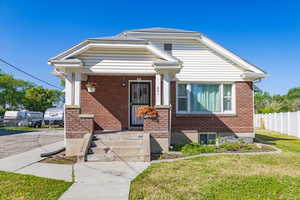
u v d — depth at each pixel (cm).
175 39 1137
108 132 912
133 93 1096
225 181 515
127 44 861
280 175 566
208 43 1126
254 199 416
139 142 805
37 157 789
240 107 1127
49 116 2773
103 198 415
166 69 864
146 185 487
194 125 1106
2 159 759
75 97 837
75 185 490
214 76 1126
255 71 1120
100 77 1084
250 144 1055
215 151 885
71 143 807
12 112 2902
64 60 816
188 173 577
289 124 1770
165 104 873
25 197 423
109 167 645
